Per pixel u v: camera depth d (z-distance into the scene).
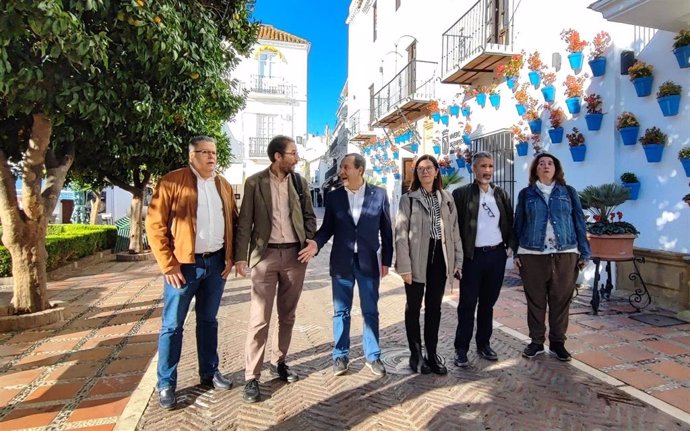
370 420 3.16
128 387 3.75
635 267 5.64
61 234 10.88
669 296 5.61
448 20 11.14
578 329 4.94
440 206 3.93
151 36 3.95
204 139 3.47
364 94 19.61
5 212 5.32
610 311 5.57
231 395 3.57
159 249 3.28
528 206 4.22
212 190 3.55
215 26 5.20
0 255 8.31
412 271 3.84
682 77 5.44
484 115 9.48
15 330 5.31
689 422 3.04
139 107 4.53
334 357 3.97
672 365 3.96
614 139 6.31
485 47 8.30
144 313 6.21
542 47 7.68
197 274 3.44
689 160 5.14
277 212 3.64
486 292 4.21
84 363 4.29
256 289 3.57
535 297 4.23
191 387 3.71
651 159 5.73
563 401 3.38
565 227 4.12
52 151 6.02
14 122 5.87
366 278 3.90
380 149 16.48
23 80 3.55
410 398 3.48
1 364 4.27
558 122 7.23
